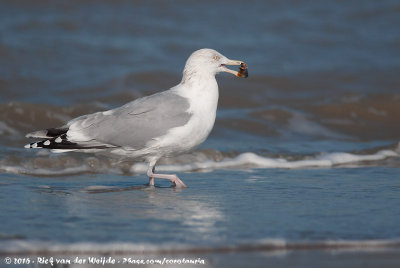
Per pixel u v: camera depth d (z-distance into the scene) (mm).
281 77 23344
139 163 13633
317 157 14859
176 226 8078
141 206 9328
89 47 25391
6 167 12570
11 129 16078
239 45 27156
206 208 9227
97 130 10766
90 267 6672
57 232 7691
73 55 24438
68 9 29141
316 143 16781
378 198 10109
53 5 29250
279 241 7453
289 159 14734
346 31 29781
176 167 13453
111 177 12406
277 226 8141
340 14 31562
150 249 7090
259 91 22031
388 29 30203
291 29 29609
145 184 11570
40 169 12727
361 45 28219
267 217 8656
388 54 27219
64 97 20297
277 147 15938
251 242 7387
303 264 6781
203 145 15805
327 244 7418
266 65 24844
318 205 9516
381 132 18594
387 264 6816
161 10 30031
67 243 7223
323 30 29766
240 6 31500
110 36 27000
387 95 21422
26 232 7652
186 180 11961
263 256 7027
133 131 10719
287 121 18734
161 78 22344
